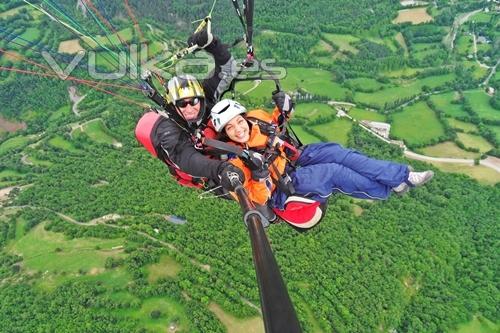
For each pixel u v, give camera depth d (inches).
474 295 2164.1
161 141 274.8
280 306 108.5
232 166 236.1
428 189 2800.2
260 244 139.4
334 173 298.8
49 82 4035.4
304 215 316.8
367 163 297.0
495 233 2536.9
